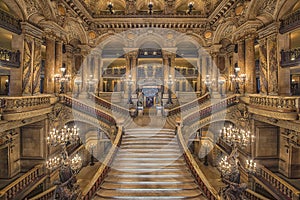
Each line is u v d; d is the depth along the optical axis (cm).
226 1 1575
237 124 1484
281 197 1061
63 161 911
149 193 966
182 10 2167
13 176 1329
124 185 1022
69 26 1755
